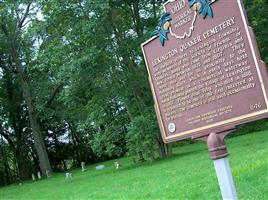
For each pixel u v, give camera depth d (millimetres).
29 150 53906
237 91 7902
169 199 13516
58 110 45906
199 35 8383
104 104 29375
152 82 9312
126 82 29438
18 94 50156
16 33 45375
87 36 27328
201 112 8438
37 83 45938
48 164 46281
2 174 51938
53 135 57469
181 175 18062
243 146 24219
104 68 28359
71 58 28125
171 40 8875
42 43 39031
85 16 27562
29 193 27141
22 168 53031
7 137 52500
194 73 8516
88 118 29734
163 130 9156
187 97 8664
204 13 8234
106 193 18344
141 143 28594
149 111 29516
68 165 57875
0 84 48469
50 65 31312
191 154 27875
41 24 28859
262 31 31625
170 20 8859
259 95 7629
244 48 7789
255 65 7656
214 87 8211
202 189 13617
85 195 19312
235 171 14633
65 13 27922
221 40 8070
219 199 11938
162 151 29750
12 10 43281
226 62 8031
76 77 27578
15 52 46031
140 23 29625
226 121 8039
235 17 7852
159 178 19062
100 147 29656
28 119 52531
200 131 8445
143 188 17094
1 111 50594
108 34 28219
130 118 29703
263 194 11219
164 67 9055
